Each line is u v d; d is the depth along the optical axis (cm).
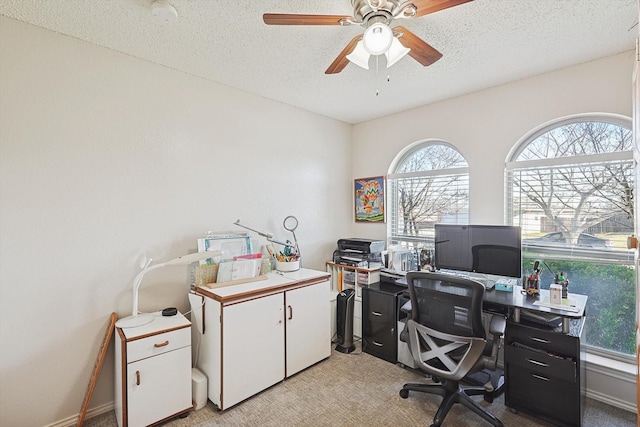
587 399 214
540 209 254
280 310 239
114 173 210
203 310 222
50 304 186
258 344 224
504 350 205
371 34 144
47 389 185
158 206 230
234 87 273
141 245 221
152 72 227
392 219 363
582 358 192
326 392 228
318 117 347
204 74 247
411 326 207
